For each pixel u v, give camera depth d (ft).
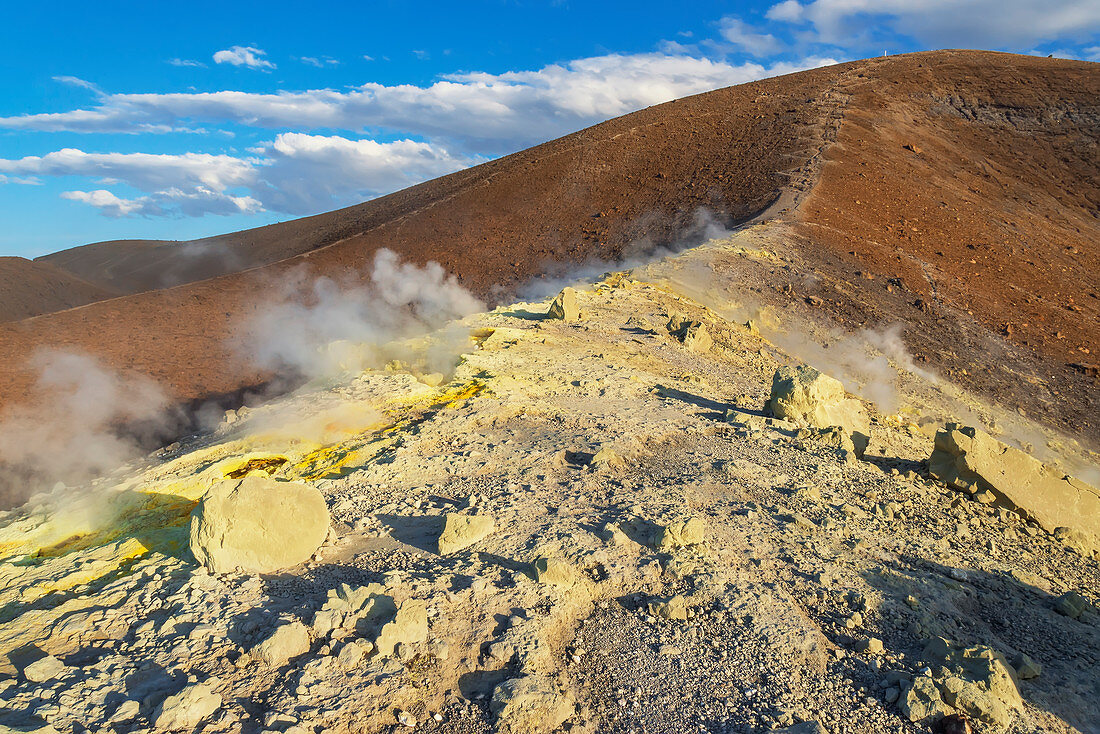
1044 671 17.11
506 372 38.91
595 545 19.52
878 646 16.52
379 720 12.94
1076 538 27.20
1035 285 118.52
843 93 227.81
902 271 111.34
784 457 29.76
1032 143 199.11
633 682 14.78
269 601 16.31
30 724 11.84
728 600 17.71
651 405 36.29
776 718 13.91
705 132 226.58
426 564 18.17
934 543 23.73
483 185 230.07
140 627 15.10
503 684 13.87
